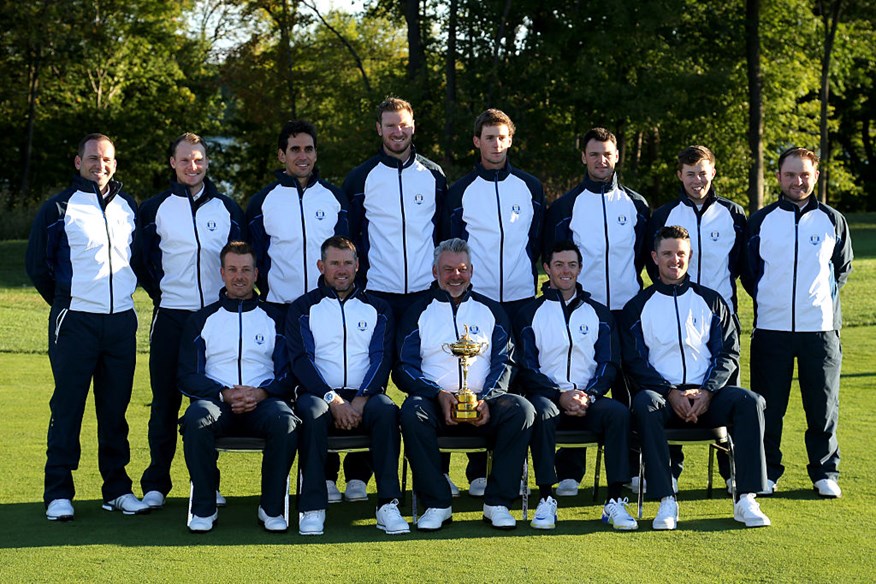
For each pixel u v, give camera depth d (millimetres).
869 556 4480
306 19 27141
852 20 29312
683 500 5586
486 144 5895
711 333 5691
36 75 29797
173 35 34469
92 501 5648
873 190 42438
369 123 23609
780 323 5750
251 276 5449
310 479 5027
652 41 23547
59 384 5328
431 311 5539
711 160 5941
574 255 5621
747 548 4621
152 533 4945
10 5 28234
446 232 5992
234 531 5000
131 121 32281
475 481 5797
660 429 5188
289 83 27453
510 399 5160
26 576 4215
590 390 5488
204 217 5621
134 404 8430
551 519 5062
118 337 5434
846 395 8383
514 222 5930
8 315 14062
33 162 32438
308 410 5078
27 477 6035
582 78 22703
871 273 16922
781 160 5844
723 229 5953
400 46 31672
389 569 4320
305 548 4680
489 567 4344
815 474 5652
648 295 5727
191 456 5016
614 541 4781
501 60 23516
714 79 24422
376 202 5887
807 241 5738
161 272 5621
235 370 5418
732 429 5266
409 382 5398
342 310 5469
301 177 5816
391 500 5066
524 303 5980
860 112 40188
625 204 6023
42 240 5328
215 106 35219
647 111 23000
